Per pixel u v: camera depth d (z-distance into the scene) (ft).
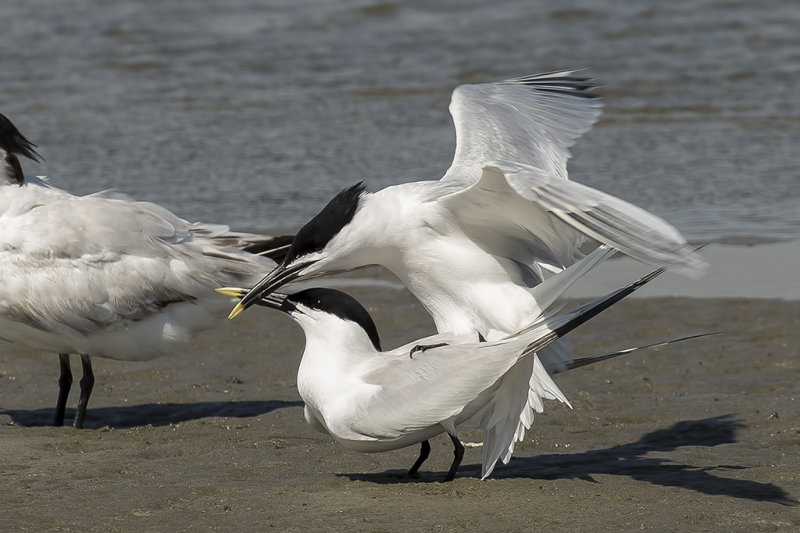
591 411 41.88
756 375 45.55
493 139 39.88
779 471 35.09
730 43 106.32
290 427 40.47
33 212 42.06
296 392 44.73
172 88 94.84
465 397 32.32
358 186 34.53
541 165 40.27
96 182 72.90
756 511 31.48
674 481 34.22
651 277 32.58
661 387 44.52
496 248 34.50
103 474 35.19
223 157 78.43
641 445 38.19
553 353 35.40
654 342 49.67
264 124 86.33
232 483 34.24
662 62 101.55
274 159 78.07
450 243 34.22
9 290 41.39
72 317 41.39
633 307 54.19
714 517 31.09
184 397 44.50
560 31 109.81
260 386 45.50
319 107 90.53
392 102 91.76
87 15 113.19
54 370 47.75
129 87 94.73
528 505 32.07
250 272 42.57
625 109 90.68
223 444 38.60
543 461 36.58
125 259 41.70
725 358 47.50
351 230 34.19
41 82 94.68
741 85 96.07
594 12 114.93
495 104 42.29
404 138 82.74
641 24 111.45
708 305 54.03
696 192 71.87
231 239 43.83
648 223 28.14
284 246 44.16
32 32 107.86
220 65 100.73
